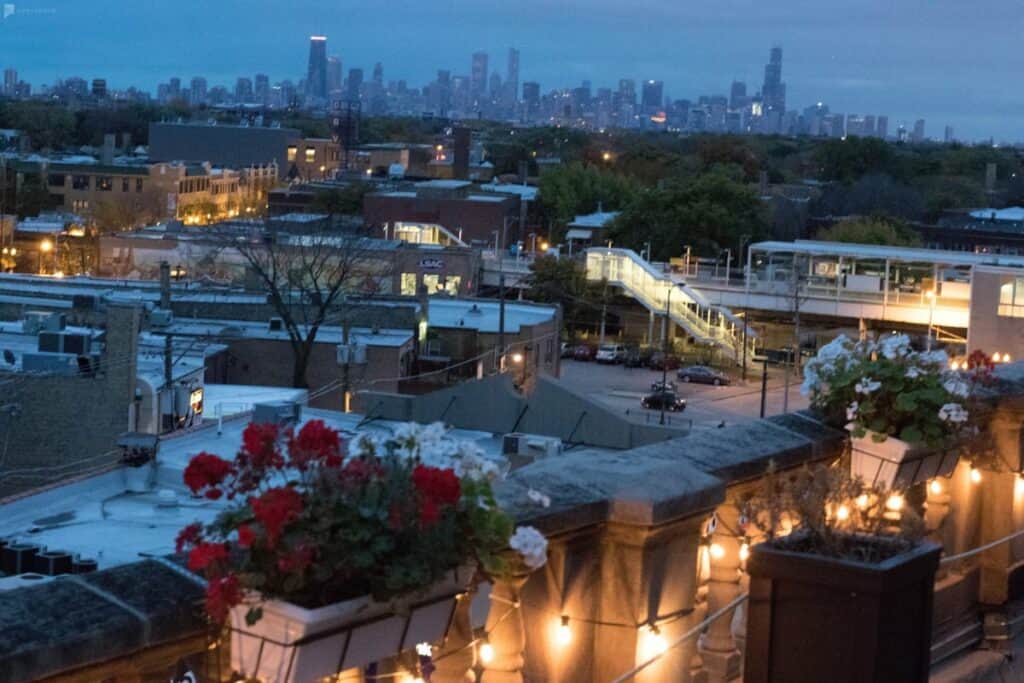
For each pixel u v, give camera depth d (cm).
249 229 7562
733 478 622
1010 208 13375
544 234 12088
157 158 18038
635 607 530
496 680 507
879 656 466
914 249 8344
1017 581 810
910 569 476
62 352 4097
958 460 750
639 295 8438
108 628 377
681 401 6719
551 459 564
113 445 3909
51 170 13088
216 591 380
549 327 6481
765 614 479
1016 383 810
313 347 5475
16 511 2348
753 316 8475
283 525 386
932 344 910
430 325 6091
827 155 17300
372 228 9269
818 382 722
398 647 420
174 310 5731
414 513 402
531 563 443
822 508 507
